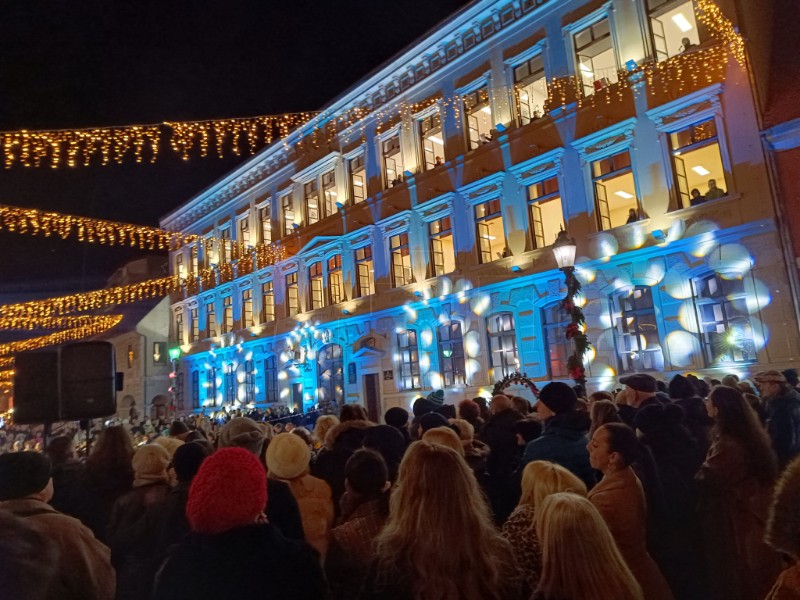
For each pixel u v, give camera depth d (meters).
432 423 5.08
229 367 32.84
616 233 16.28
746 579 3.62
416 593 2.15
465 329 20.12
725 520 3.77
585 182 17.06
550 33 18.23
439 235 21.45
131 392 41.66
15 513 2.87
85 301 32.41
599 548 2.29
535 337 18.03
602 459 3.54
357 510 3.19
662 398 6.17
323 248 26.05
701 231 14.56
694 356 14.53
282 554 2.31
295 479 4.20
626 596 2.23
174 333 38.41
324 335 26.05
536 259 18.14
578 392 10.70
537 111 18.86
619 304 16.36
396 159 24.41
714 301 14.42
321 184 27.12
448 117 21.20
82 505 4.56
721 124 14.41
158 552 3.50
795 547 1.98
